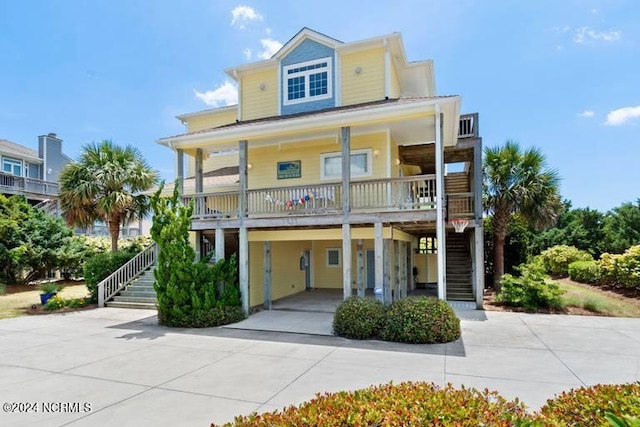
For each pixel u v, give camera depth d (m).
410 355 6.78
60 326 9.84
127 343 7.96
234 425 2.68
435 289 16.83
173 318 9.76
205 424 4.16
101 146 15.98
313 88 13.09
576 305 11.34
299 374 5.81
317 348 7.40
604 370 5.82
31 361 6.70
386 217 9.57
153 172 16.80
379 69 12.28
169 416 4.38
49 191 25.12
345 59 12.73
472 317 10.36
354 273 16.78
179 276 9.80
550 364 6.14
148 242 19.42
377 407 2.68
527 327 9.05
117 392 5.18
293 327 9.45
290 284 15.31
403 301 8.27
